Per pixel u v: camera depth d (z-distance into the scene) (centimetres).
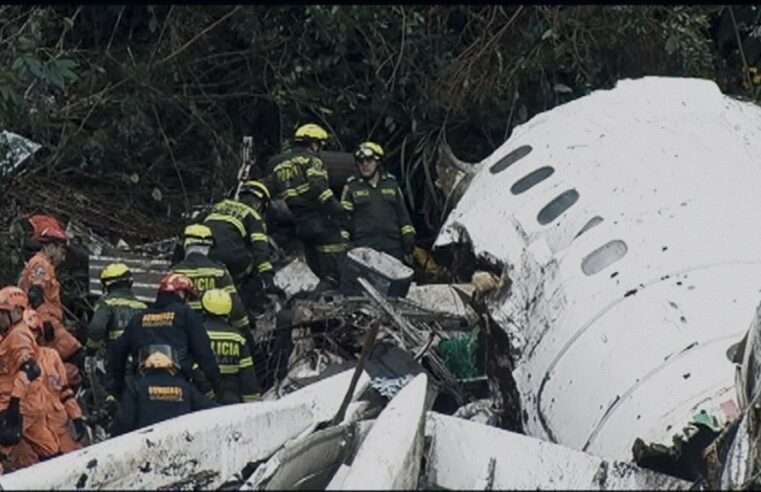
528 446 2933
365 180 5553
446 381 4684
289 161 5475
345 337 4856
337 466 3038
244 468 3234
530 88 6291
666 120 4609
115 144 6197
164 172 6341
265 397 4691
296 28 6334
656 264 3888
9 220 5828
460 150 6362
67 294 5634
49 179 6062
